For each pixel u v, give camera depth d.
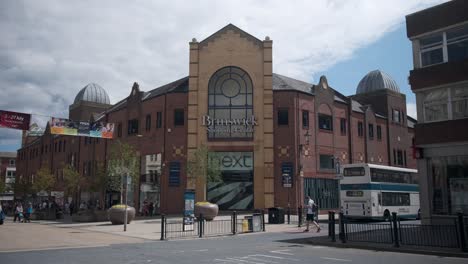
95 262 12.29
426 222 22.03
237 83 38.69
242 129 37.78
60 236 20.72
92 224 29.52
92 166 52.44
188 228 23.80
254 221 23.14
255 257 13.35
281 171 37.31
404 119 54.50
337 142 42.38
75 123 32.47
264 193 36.66
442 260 12.59
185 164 38.16
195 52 39.09
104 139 49.88
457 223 14.82
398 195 31.84
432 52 22.97
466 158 21.14
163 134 39.72
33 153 75.81
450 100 21.97
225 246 16.56
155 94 44.03
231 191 37.12
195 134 37.88
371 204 29.28
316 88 41.12
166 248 15.93
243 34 39.00
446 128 21.81
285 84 40.78
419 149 22.78
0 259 13.02
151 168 40.69
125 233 22.47
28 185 62.44
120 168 33.81
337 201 40.84
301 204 36.88
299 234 21.61
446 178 21.75
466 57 21.52
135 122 44.34
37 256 13.69
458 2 21.91
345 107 44.31
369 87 56.34
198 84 38.62
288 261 12.48
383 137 49.91
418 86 23.09
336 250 15.26
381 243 16.31
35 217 39.28
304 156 38.38
